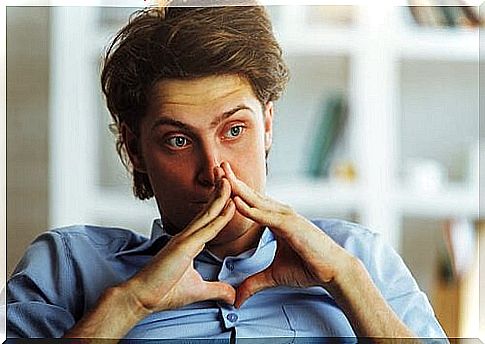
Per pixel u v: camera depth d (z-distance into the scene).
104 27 1.49
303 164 1.54
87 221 1.43
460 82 1.60
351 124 1.57
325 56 1.56
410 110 1.59
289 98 1.54
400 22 1.60
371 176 1.57
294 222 1.05
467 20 1.60
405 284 1.11
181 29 1.05
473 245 1.57
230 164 1.07
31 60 1.43
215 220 1.05
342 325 1.07
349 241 1.12
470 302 1.53
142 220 1.41
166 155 1.07
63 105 1.46
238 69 1.06
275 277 1.06
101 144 1.47
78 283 1.07
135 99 1.07
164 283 1.03
